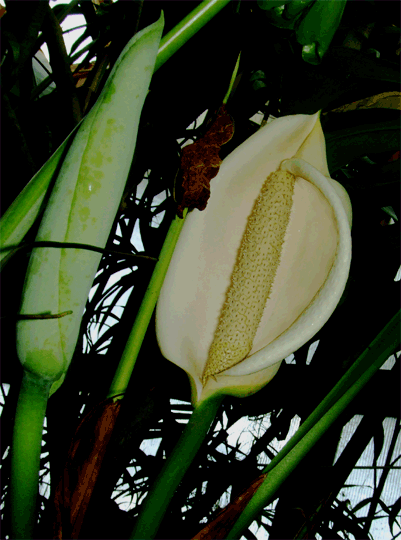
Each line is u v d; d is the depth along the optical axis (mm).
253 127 575
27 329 331
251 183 475
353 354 576
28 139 509
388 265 600
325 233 457
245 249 466
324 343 606
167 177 547
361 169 620
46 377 337
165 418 607
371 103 443
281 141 455
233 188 465
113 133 321
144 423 465
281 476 392
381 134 442
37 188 331
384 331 413
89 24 558
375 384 568
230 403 662
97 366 576
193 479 610
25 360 334
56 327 332
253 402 635
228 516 385
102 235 332
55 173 336
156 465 613
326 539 625
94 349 616
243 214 477
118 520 475
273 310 482
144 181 1069
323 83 521
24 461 341
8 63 423
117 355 567
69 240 327
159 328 428
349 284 590
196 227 446
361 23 570
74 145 324
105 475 451
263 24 495
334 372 580
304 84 527
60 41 439
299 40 382
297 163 449
